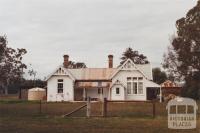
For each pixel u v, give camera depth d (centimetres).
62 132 2300
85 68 8225
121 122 2809
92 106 4947
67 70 7738
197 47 8575
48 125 2631
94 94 7875
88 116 3250
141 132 2280
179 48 8662
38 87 8719
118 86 7719
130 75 7731
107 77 7956
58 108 4494
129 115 3381
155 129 2402
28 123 2753
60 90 7738
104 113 3256
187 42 8575
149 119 3023
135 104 5484
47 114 3550
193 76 8662
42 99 8144
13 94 12825
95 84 7838
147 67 8106
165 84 8450
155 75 11050
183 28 8644
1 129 2419
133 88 7719
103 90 7850
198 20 8550
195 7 8562
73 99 7712
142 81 7681
